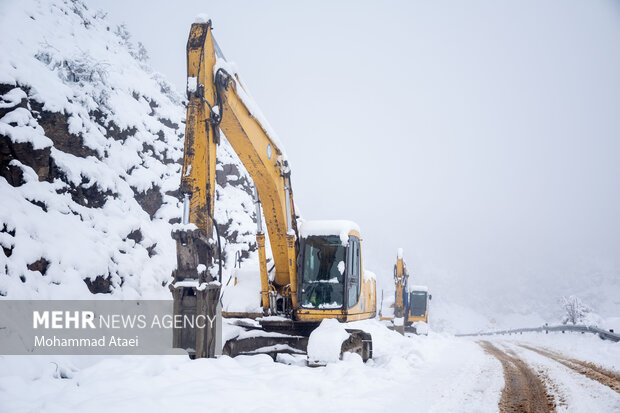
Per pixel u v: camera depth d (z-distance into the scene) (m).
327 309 10.20
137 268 12.59
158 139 17.77
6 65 12.39
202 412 5.05
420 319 29.31
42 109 12.55
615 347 13.53
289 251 10.00
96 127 14.54
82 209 12.30
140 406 4.92
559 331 26.12
